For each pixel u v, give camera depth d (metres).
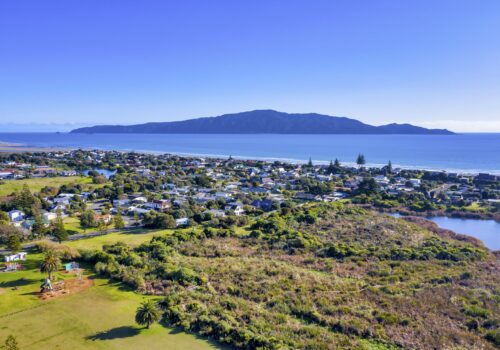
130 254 55.69
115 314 38.34
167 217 81.06
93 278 48.62
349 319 37.56
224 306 39.91
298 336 34.22
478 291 44.84
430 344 33.22
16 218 86.62
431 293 44.41
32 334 34.34
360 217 89.31
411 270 53.53
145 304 36.25
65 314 38.28
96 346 32.25
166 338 33.69
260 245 66.69
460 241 74.31
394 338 34.09
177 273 48.50
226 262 55.34
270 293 43.78
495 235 83.00
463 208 104.50
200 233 71.12
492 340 34.12
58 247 58.53
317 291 44.81
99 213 95.62
